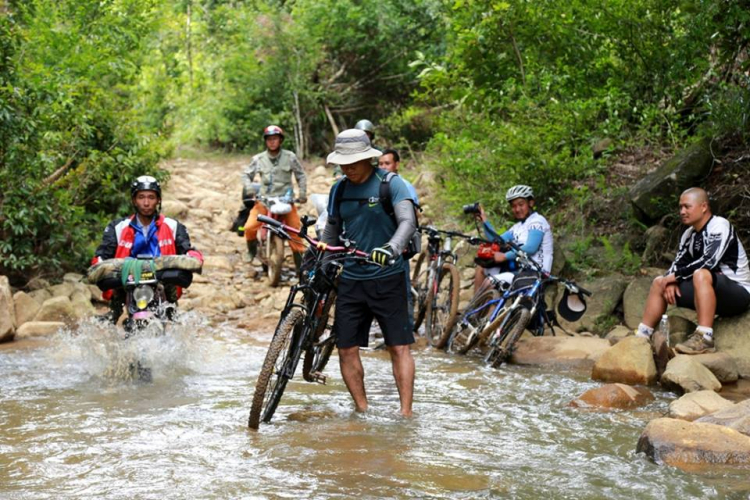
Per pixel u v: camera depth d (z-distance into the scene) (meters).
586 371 7.09
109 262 6.38
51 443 4.69
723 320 6.97
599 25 10.49
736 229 8.67
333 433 4.93
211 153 22.12
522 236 8.08
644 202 9.32
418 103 20.45
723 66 9.86
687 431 4.49
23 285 10.02
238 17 22.02
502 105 11.46
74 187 11.09
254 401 4.95
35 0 13.18
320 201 8.54
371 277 5.35
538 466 4.32
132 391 6.09
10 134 9.43
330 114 21.59
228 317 9.72
